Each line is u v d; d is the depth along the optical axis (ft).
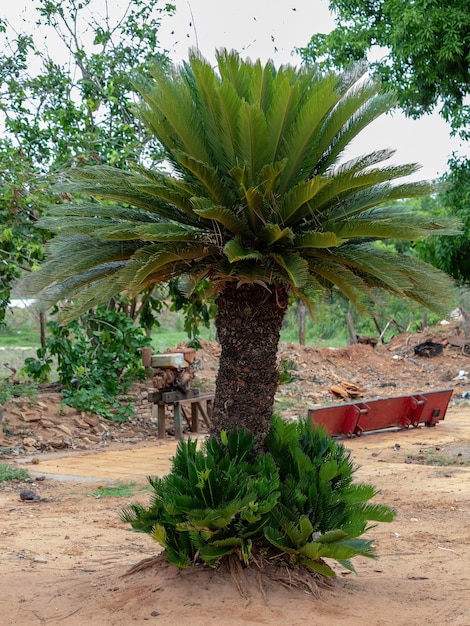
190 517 17.66
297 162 19.26
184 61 21.15
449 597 19.21
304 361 89.04
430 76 76.43
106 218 21.09
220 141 19.51
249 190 17.90
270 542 18.19
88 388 55.77
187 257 18.97
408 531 27.76
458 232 20.83
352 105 19.07
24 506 32.27
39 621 16.98
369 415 54.75
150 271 18.44
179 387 54.19
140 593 17.83
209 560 17.88
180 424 54.34
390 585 20.43
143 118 20.33
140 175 20.24
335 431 53.36
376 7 82.64
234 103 18.66
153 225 18.47
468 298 119.55
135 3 63.98
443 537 26.78
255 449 19.31
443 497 33.45
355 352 97.04
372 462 43.60
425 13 74.02
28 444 48.14
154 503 19.29
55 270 20.08
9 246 48.80
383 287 20.71
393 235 18.47
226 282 19.45
